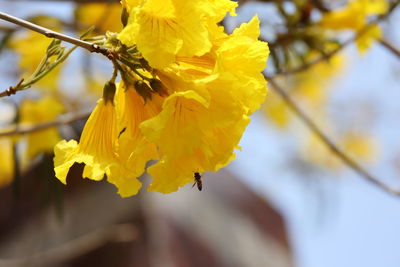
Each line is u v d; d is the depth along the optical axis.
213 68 1.62
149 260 5.28
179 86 1.58
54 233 5.80
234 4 1.62
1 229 6.07
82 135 1.70
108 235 4.60
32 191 5.89
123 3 1.61
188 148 1.56
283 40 3.45
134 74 1.66
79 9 3.63
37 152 3.65
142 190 5.57
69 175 5.95
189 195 6.37
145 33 1.51
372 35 3.40
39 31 1.55
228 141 1.64
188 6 1.54
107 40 1.59
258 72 1.64
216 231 6.59
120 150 1.65
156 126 1.50
